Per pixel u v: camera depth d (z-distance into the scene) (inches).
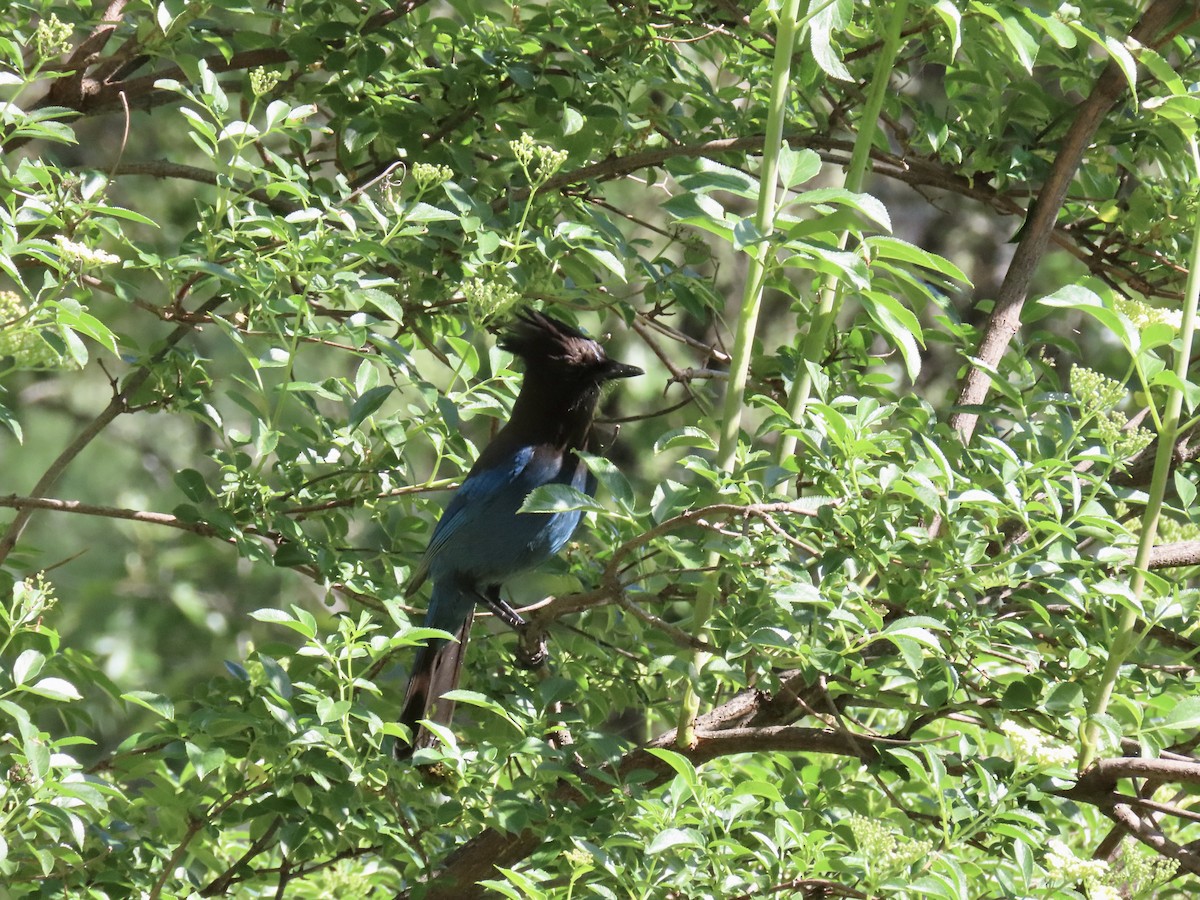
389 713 367.2
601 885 254.5
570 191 390.0
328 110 422.9
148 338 741.9
